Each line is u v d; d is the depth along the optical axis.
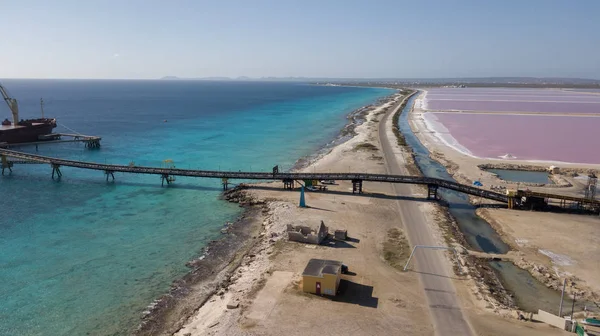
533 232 52.22
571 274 41.59
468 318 33.16
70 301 37.28
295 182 73.44
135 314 35.25
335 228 52.34
